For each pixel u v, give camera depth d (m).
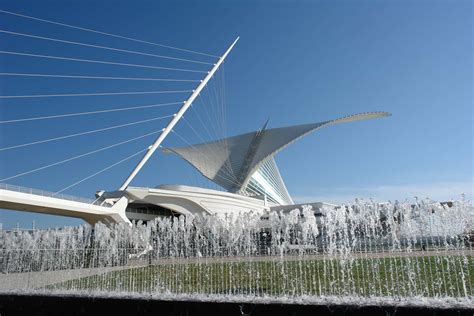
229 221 26.94
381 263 17.19
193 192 42.56
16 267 26.89
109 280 18.02
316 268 17.06
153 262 25.09
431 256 17.92
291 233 24.80
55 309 10.30
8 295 10.94
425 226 17.42
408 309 7.59
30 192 29.25
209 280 15.70
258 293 12.49
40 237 28.45
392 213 19.08
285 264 18.61
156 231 29.59
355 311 7.90
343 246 21.91
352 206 21.56
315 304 8.16
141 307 9.40
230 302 8.72
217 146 61.09
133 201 41.50
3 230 29.66
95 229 28.94
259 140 59.22
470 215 16.62
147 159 39.38
